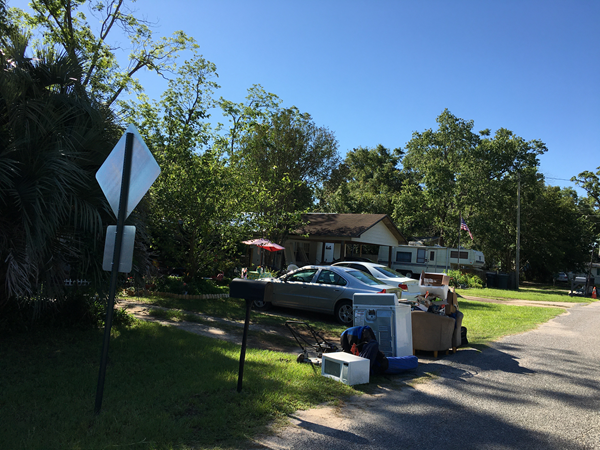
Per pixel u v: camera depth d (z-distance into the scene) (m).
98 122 6.70
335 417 4.46
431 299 11.30
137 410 4.12
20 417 3.85
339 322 10.57
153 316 9.55
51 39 13.93
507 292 26.42
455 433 4.25
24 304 6.56
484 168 38.41
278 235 23.19
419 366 7.01
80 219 5.94
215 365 5.75
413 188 41.19
